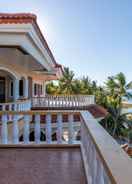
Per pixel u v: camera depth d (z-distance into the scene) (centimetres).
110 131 2388
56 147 538
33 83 1880
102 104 2547
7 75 1242
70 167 408
